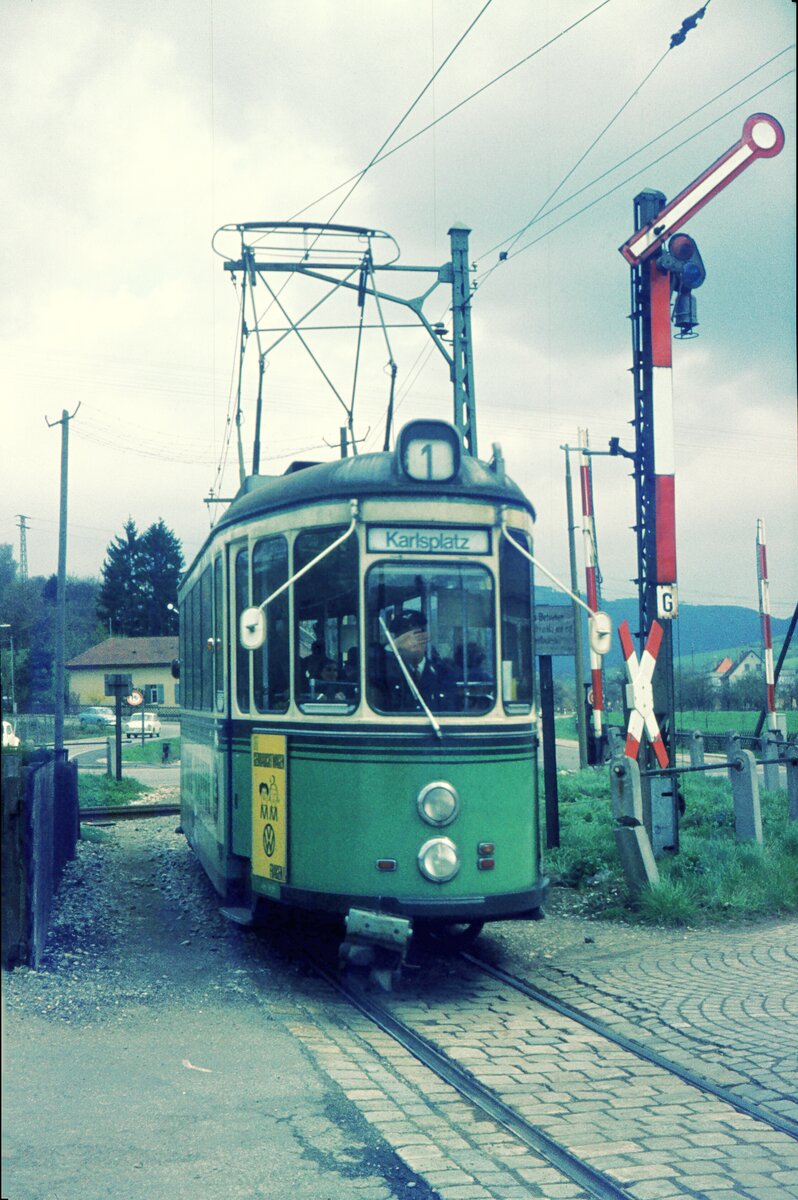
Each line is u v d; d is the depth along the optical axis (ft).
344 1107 17.30
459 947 30.01
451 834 24.76
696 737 72.33
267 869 27.12
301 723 26.12
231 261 42.83
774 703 86.22
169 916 34.42
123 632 330.95
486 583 25.89
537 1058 20.52
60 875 40.83
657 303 39.34
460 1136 16.44
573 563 104.22
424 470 25.64
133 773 114.73
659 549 39.60
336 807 25.25
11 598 218.18
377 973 25.14
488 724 25.35
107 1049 19.80
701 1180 14.88
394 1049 20.94
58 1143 15.51
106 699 300.40
